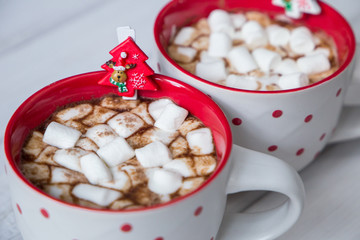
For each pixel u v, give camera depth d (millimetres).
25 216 307
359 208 387
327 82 348
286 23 445
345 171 407
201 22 437
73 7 501
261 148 366
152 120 352
